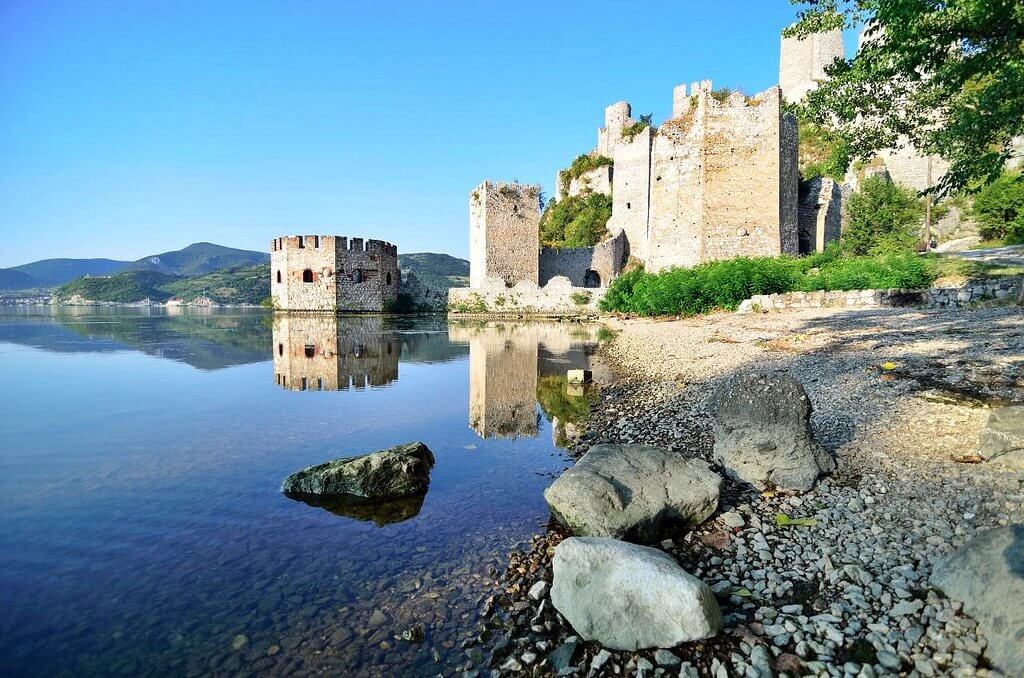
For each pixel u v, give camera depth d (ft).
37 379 41.04
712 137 103.04
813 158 151.43
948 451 20.01
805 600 12.50
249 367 48.57
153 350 59.77
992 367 28.17
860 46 32.04
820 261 84.58
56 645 11.03
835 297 64.39
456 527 16.81
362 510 18.02
